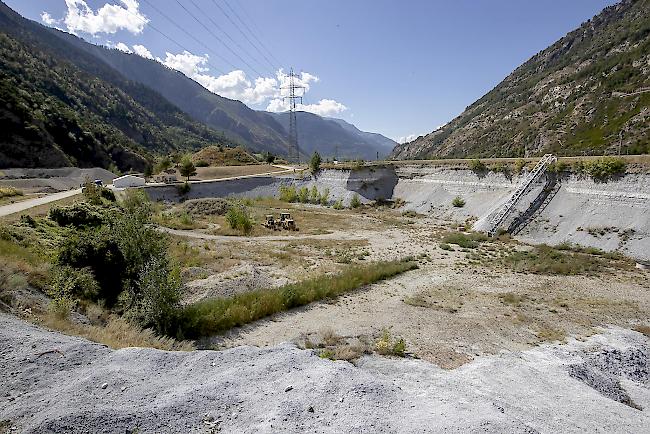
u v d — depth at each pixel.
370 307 22.30
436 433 7.97
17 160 83.75
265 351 12.71
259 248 39.12
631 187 39.97
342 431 7.95
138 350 11.64
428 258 35.94
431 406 9.61
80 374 9.88
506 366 15.20
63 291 16.59
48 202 39.94
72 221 29.22
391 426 8.26
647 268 31.94
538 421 10.44
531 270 31.77
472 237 45.06
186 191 76.06
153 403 8.82
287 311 21.20
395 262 33.19
